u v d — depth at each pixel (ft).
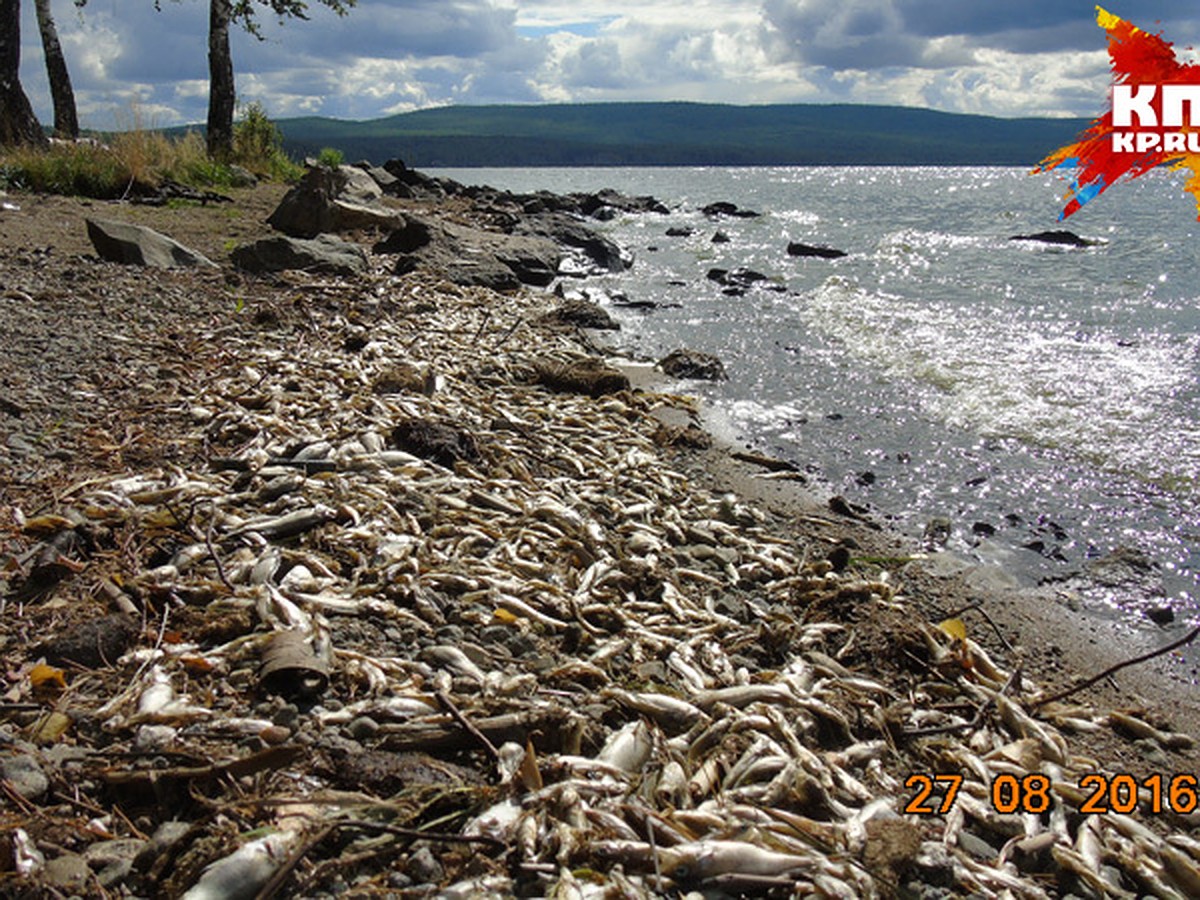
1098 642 19.44
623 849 10.41
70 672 13.60
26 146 68.54
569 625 16.37
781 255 87.04
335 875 9.98
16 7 70.69
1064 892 11.79
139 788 11.07
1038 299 60.54
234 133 95.96
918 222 127.95
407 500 20.98
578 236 80.59
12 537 17.47
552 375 35.14
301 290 44.24
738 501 26.05
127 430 23.93
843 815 12.08
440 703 12.86
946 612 19.94
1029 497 27.09
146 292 39.45
